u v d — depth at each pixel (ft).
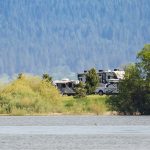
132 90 599.16
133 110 599.98
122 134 442.09
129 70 601.62
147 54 598.34
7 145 394.11
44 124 510.17
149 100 596.29
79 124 508.53
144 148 380.99
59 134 442.91
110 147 385.29
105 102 609.83
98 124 506.48
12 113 603.26
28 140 414.41
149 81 596.70
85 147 385.70
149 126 489.67
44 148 382.42
